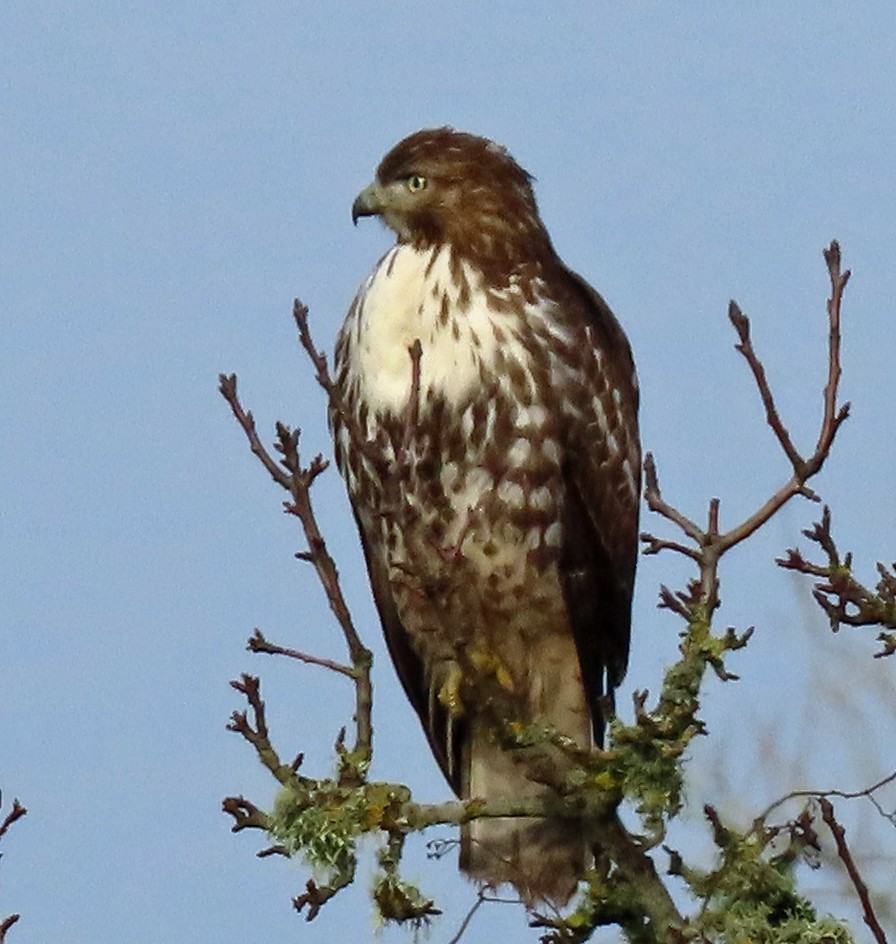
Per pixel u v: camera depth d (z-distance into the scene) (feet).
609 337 41.78
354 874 30.63
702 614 30.37
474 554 39.47
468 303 39.17
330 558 30.01
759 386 29.96
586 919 31.45
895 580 31.37
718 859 31.58
